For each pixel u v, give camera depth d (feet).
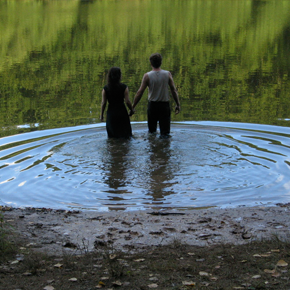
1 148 27.58
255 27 112.37
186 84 52.70
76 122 35.27
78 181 21.49
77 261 12.62
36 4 170.09
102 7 161.79
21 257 12.80
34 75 59.41
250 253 12.75
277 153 25.63
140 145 27.84
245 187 20.39
